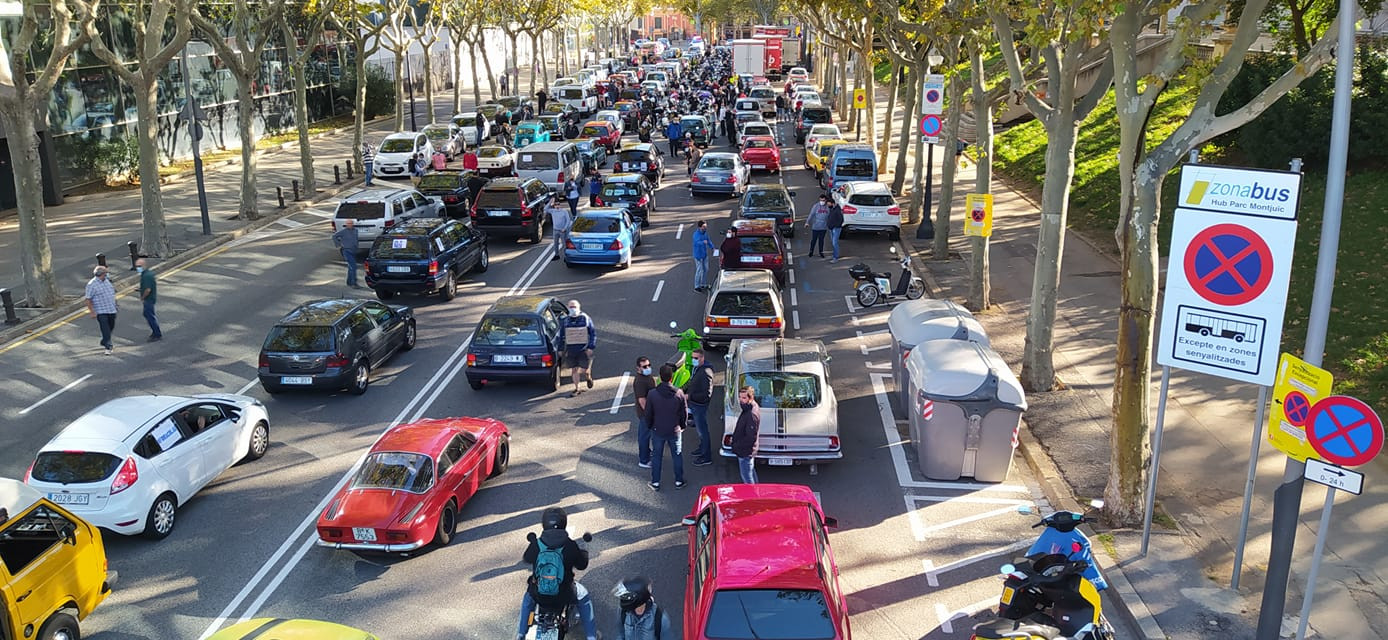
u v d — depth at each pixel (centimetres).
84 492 1187
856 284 2184
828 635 863
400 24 4503
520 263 2656
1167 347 1052
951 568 1141
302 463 1455
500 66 9588
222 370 1833
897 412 1612
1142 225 1129
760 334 1841
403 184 3872
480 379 1708
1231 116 1052
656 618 914
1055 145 1550
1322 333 837
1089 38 1448
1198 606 1023
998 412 1321
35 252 2164
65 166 3581
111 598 1105
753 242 2267
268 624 854
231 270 2567
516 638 1017
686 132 4556
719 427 1584
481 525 1261
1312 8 2439
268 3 3300
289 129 5400
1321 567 1080
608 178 3059
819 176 3772
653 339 1994
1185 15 1107
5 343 1989
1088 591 887
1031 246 2648
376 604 1084
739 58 7694
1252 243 975
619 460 1452
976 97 2025
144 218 2617
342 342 1664
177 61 4284
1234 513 1216
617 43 14138
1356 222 1970
